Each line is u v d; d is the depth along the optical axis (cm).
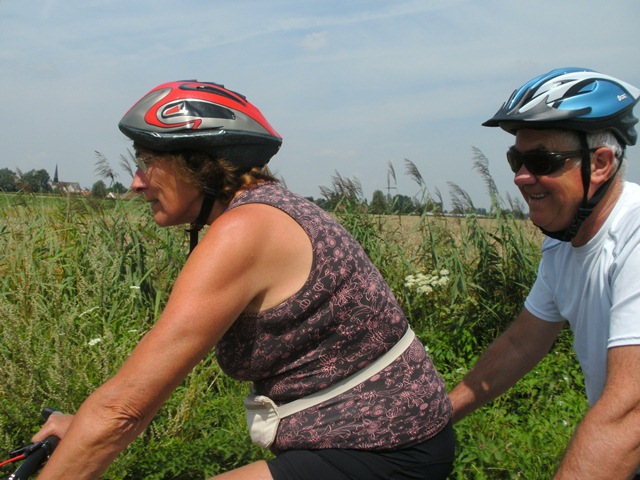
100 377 405
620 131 198
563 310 227
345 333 191
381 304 196
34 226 729
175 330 176
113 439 175
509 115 200
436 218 756
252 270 185
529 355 245
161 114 198
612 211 202
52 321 460
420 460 194
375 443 189
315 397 193
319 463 189
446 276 683
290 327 190
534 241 752
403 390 195
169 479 368
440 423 199
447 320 666
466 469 364
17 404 383
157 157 203
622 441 172
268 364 193
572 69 204
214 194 204
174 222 210
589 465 172
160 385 177
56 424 216
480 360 252
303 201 202
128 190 753
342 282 190
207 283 180
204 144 197
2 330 454
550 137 197
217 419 433
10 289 618
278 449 200
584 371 221
